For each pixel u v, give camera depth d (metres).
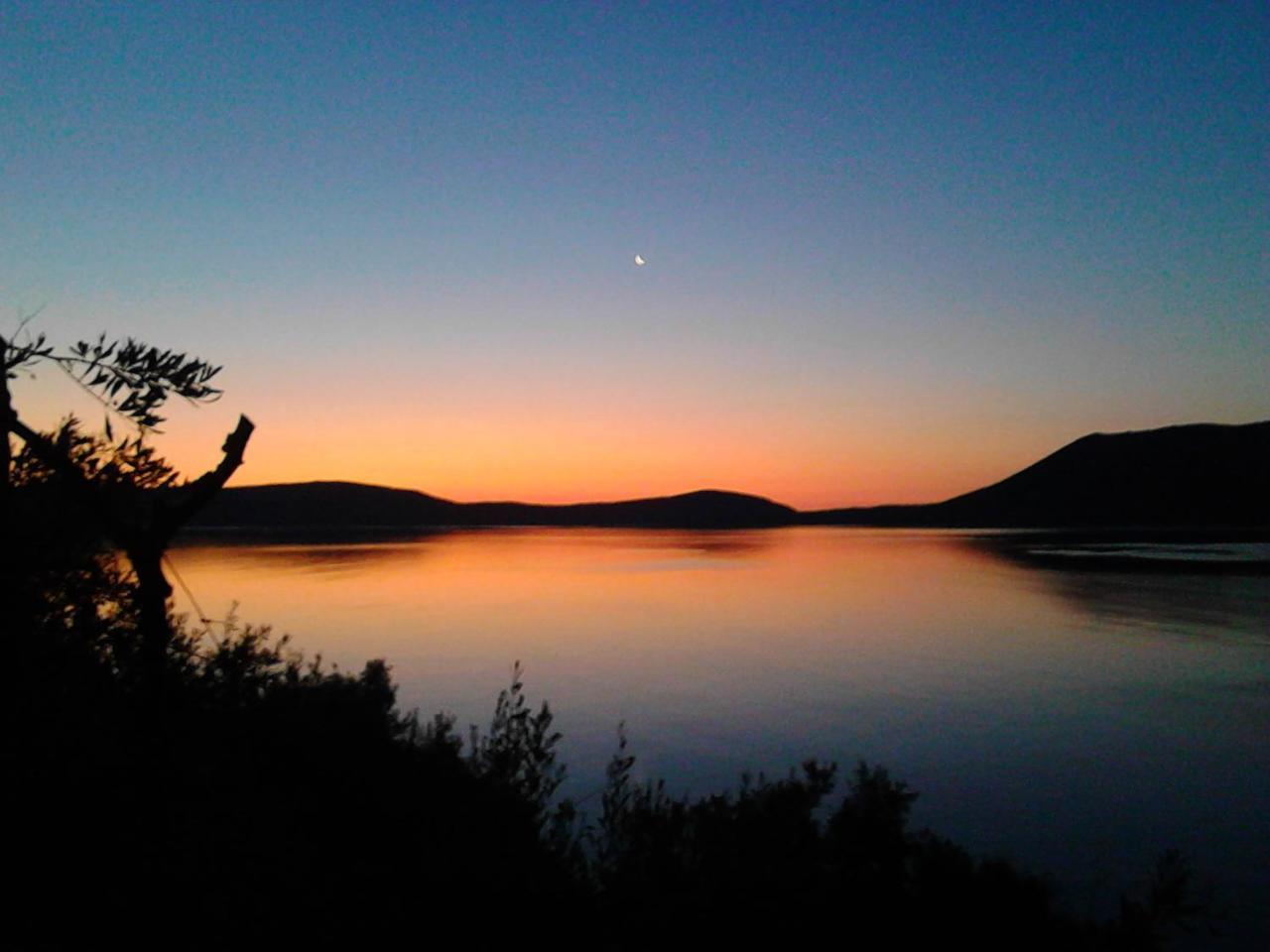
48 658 3.69
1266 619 34.41
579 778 12.04
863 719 17.14
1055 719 17.17
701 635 30.34
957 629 32.16
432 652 25.67
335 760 4.70
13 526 3.77
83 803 3.47
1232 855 9.79
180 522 4.10
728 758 14.09
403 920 3.49
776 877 3.88
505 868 3.93
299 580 52.78
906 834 4.23
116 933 3.10
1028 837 10.37
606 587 51.19
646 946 3.68
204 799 3.84
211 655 4.95
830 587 51.34
